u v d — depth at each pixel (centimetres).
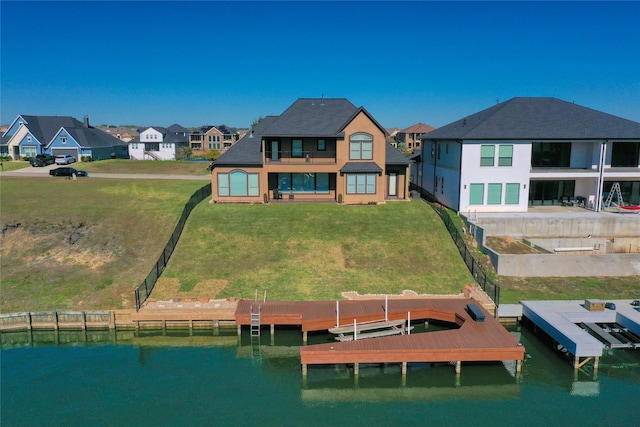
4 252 3197
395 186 4162
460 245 3148
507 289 2758
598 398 1927
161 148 10325
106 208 3784
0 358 2264
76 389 1988
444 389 2003
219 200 3938
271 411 1842
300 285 2766
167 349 2350
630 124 3834
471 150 3741
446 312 2412
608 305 2444
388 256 3064
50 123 7638
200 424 1755
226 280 2811
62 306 2636
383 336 2281
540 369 2145
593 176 3816
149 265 3006
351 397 1942
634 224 3547
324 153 4075
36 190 4328
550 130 3788
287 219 3512
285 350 2328
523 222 3506
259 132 4400
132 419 1781
